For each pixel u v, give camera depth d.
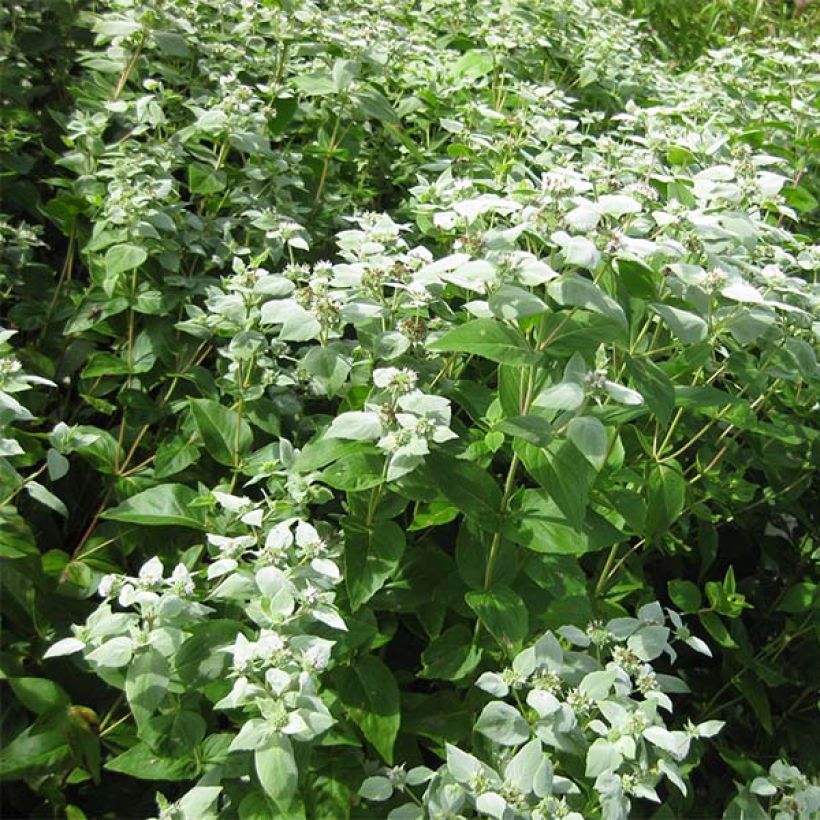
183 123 0.83
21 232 0.72
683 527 0.65
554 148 0.81
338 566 0.51
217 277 0.73
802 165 0.99
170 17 0.78
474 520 0.49
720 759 0.65
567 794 0.45
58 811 0.47
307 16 0.86
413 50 1.01
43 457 0.60
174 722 0.44
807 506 0.77
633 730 0.44
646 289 0.51
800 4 1.82
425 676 0.51
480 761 0.47
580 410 0.46
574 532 0.49
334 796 0.46
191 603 0.44
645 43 1.66
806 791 0.51
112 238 0.63
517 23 1.08
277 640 0.41
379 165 0.95
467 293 0.61
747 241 0.55
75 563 0.55
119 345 0.70
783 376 0.57
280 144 0.93
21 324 0.71
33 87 0.89
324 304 0.49
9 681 0.45
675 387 0.53
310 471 0.54
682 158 0.75
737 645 0.63
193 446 0.61
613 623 0.49
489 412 0.54
